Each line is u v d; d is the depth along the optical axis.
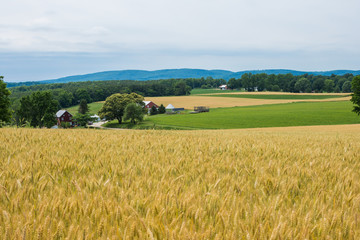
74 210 2.67
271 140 10.91
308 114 93.94
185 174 4.29
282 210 2.93
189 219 2.58
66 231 2.32
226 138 11.45
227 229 2.37
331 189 3.73
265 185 3.79
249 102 154.88
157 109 138.25
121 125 103.25
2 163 4.66
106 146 7.20
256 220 2.53
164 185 3.60
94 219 2.58
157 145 7.75
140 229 2.35
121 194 3.08
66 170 4.39
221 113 110.31
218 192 3.34
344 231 2.39
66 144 7.27
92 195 3.21
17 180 3.29
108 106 107.06
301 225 2.50
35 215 2.62
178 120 98.81
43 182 3.55
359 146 9.06
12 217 2.47
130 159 5.46
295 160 6.01
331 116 88.06
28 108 80.12
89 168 4.60
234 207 2.84
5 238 2.05
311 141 11.03
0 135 8.95
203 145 8.04
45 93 82.62
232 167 4.88
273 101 156.25
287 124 80.19
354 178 4.25
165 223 2.51
